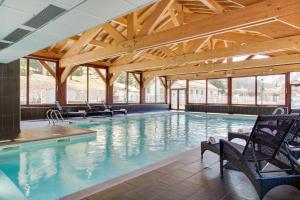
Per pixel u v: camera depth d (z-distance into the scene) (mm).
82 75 12727
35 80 10703
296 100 12844
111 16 2502
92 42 9672
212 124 10227
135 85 16156
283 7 4141
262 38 8195
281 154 2727
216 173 2980
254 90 14461
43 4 2199
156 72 15281
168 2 6324
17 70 6039
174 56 10055
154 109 17031
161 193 2381
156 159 4605
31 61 10547
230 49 8164
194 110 16641
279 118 2314
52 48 10734
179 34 5871
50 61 10992
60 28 2924
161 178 2809
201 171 3062
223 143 2918
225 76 14945
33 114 10227
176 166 3275
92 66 12938
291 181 2162
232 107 14867
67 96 11969
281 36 6945
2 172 3807
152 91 17625
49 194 2994
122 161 4449
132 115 13195
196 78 16422
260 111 13688
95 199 2256
